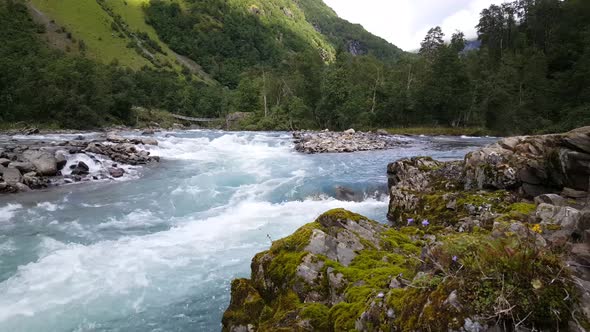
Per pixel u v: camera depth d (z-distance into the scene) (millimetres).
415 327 2822
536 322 2404
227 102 91750
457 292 2727
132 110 71375
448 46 59312
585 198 7730
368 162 21594
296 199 14281
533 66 58438
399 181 13992
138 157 20766
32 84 45844
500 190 9961
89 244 8875
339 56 59125
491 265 2732
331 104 56156
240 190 14742
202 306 6266
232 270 7488
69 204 12422
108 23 143875
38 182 14602
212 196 13781
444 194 10492
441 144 32844
